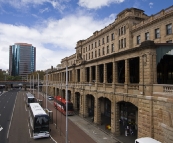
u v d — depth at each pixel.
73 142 25.03
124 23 41.53
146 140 17.00
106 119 38.97
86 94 40.22
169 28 30.61
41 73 153.88
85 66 41.41
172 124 16.27
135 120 31.33
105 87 31.11
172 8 29.91
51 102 67.62
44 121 26.59
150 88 19.72
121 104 35.72
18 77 162.62
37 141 25.09
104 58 31.47
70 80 55.81
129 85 24.30
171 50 20.81
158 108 18.48
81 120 38.66
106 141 25.64
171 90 17.08
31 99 56.62
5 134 27.89
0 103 63.72
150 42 19.94
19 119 38.31
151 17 34.25
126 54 25.16
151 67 20.02
